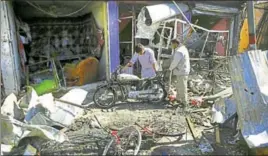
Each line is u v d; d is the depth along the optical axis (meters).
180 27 11.87
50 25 15.54
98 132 6.67
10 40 10.03
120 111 8.09
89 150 5.84
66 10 14.62
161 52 11.76
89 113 7.94
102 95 8.45
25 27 14.26
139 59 8.95
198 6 10.62
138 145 5.70
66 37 15.54
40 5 14.24
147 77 8.85
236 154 5.59
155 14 10.70
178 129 6.71
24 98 7.62
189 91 9.51
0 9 8.80
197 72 10.73
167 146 5.98
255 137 5.32
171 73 8.52
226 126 6.54
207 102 8.46
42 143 5.98
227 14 10.72
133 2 11.26
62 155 5.64
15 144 5.82
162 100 8.76
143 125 6.98
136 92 8.62
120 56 12.08
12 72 9.88
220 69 10.88
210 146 5.94
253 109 5.52
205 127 6.88
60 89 10.09
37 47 15.37
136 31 11.75
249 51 5.64
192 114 7.73
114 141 5.95
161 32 11.81
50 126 6.60
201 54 12.30
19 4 14.11
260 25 9.31
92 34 14.01
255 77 5.52
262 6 9.17
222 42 12.94
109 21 11.58
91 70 11.67
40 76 12.20
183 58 8.11
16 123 6.11
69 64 12.68
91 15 13.95
